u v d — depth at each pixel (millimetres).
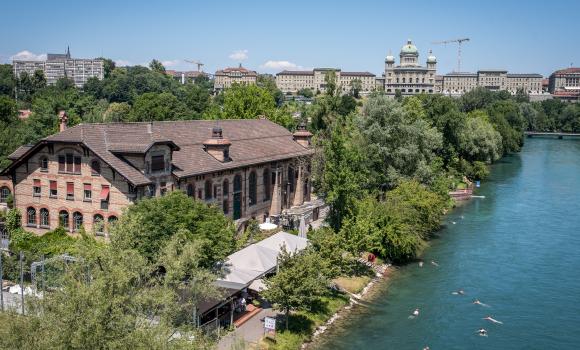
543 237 85750
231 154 76375
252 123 95125
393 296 62062
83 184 60594
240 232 75750
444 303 60031
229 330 48531
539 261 74125
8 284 53250
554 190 126125
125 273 33094
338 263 60719
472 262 73812
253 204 80688
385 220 73688
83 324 26984
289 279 49125
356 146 87250
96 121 138000
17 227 64000
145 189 59250
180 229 46344
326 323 54281
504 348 49875
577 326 54656
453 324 54750
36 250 57188
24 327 26750
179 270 38594
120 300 29125
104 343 27188
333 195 71938
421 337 51719
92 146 59125
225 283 50000
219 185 71625
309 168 96750
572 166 169375
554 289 64250
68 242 58594
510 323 55156
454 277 68188
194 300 42188
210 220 52656
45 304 28422
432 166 103375
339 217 73438
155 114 146000
